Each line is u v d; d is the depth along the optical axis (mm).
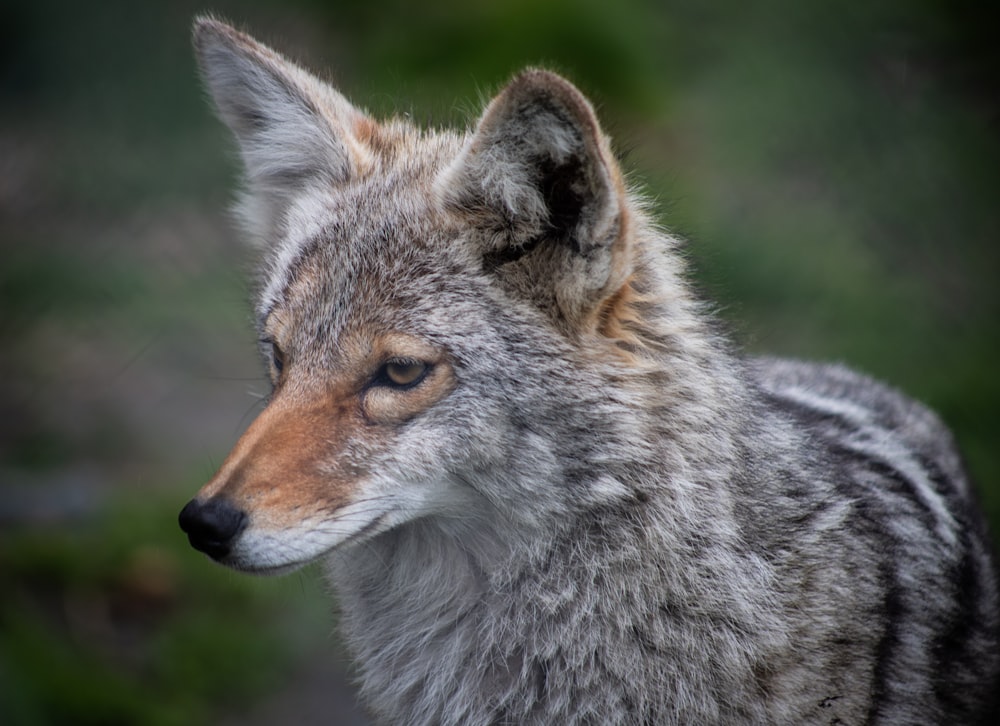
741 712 6324
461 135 7582
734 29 20672
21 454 13453
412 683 6977
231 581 11703
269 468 6121
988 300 15516
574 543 6434
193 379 15039
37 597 11336
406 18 18812
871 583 6684
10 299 15711
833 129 18281
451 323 6336
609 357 6395
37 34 17078
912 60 19609
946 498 8164
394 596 7055
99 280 15930
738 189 17062
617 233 6109
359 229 6734
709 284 9609
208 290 16156
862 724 6484
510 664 6648
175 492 12633
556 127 5949
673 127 18281
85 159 17297
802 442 7230
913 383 14266
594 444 6324
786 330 15180
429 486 6363
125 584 11602
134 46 17375
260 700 10727
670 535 6367
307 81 7828
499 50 18078
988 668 7758
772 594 6383
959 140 18000
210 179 17188
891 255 16266
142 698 10312
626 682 6395
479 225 6461
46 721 9609
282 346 6645
